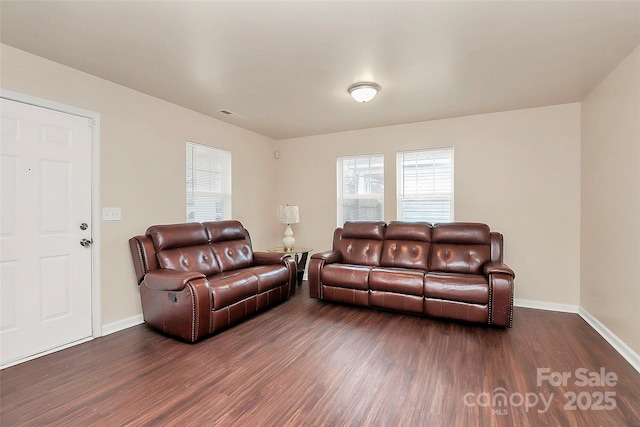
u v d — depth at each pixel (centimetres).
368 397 187
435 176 425
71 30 206
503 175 381
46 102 247
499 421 165
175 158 356
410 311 329
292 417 169
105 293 287
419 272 338
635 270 227
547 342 265
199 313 264
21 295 234
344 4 179
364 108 367
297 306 369
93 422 164
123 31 207
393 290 336
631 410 175
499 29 205
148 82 292
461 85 298
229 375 212
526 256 371
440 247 381
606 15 190
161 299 281
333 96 327
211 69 264
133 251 300
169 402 182
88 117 275
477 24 199
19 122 233
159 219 338
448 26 201
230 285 295
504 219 382
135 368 221
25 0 174
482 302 296
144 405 179
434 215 425
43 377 209
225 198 438
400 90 311
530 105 358
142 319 317
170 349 253
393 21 196
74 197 265
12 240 230
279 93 319
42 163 246
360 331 291
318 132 484
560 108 354
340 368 221
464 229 371
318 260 385
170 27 203
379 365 226
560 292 356
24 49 231
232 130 440
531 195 369
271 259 396
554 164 357
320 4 179
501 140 382
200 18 193
